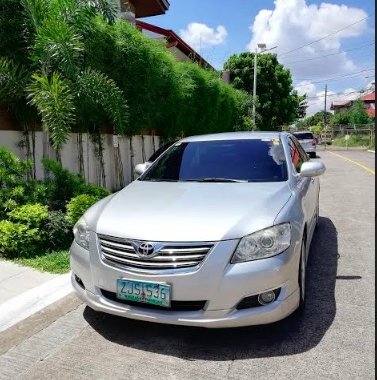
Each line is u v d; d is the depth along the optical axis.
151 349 3.10
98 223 3.29
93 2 6.52
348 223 6.86
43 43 5.82
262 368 2.81
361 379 2.65
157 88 9.62
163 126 12.55
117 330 3.40
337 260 4.95
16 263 4.84
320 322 3.40
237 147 4.64
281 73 31.97
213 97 14.87
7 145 6.73
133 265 2.99
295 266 3.12
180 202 3.43
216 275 2.84
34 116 6.84
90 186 6.19
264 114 31.31
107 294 3.19
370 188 10.83
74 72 6.12
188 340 3.20
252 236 2.95
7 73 5.92
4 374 2.84
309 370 2.77
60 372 2.85
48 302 3.89
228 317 2.87
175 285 2.87
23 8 6.15
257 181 4.04
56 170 6.04
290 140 5.06
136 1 15.29
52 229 5.21
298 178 4.29
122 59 8.02
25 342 3.25
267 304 2.96
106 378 2.77
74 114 6.53
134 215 3.26
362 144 34.50
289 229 3.14
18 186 5.64
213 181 4.12
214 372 2.79
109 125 10.00
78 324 3.52
